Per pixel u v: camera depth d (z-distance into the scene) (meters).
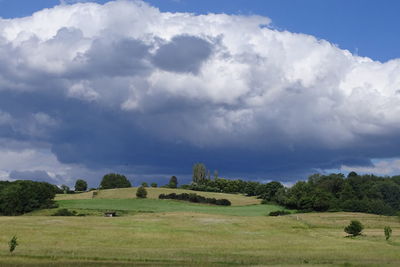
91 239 77.25
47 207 154.00
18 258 51.34
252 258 56.91
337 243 80.44
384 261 55.00
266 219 116.38
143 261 52.19
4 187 159.75
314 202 168.88
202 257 57.25
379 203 172.50
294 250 70.88
